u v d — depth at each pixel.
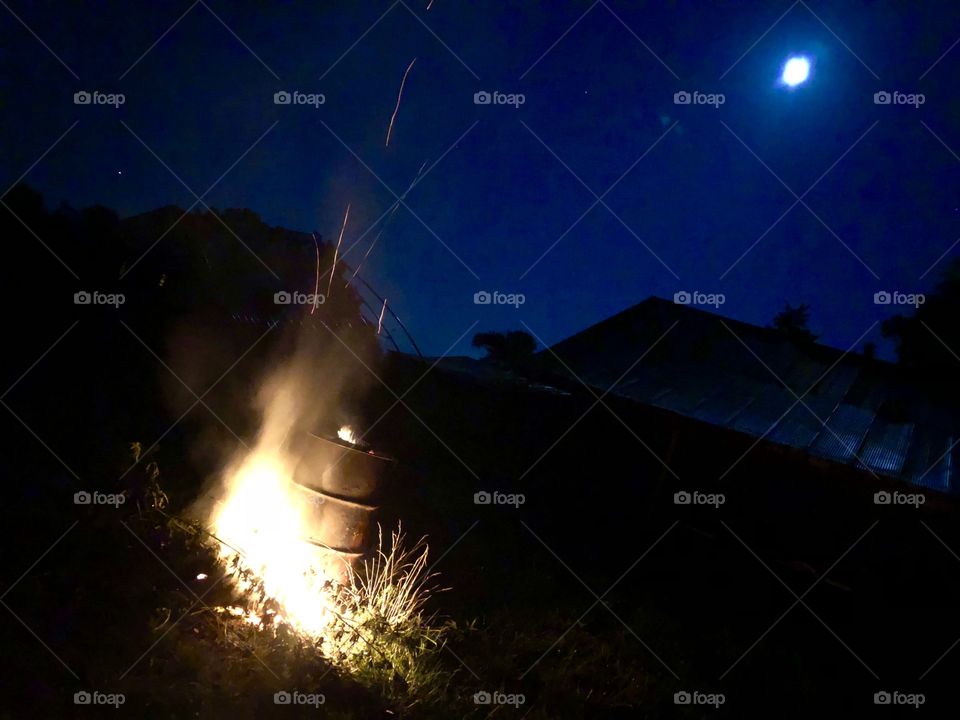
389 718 4.37
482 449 8.95
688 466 8.91
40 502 4.67
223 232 7.56
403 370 8.77
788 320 10.66
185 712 3.67
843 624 8.05
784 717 6.55
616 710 5.75
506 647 5.99
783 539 8.59
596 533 8.77
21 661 3.54
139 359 6.42
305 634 4.79
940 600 7.96
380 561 6.38
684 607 8.25
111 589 4.32
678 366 9.30
